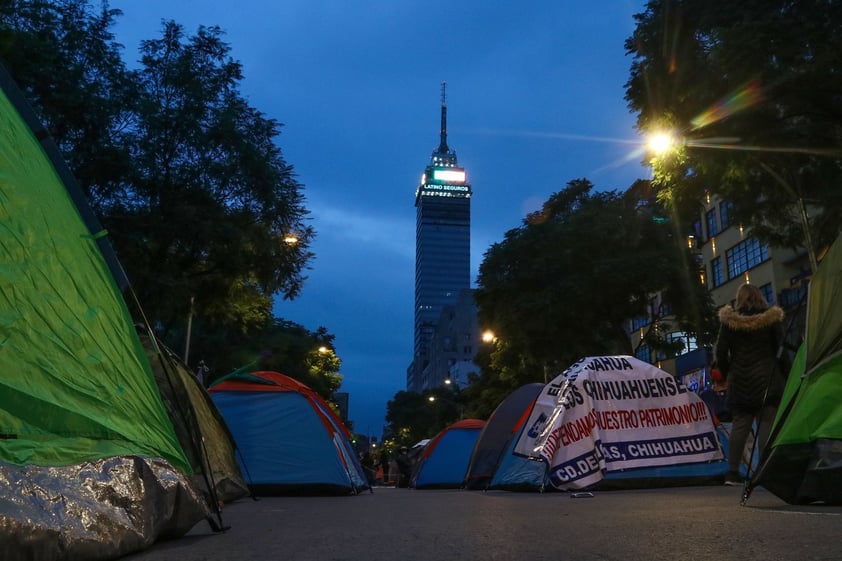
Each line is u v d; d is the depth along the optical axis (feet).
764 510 13.70
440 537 11.23
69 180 12.16
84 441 9.82
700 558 8.23
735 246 112.37
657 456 25.61
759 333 19.58
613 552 8.97
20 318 9.59
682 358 120.57
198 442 14.16
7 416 8.66
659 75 43.52
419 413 360.69
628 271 82.28
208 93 58.70
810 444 13.89
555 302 84.53
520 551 9.34
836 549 8.55
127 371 11.97
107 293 12.14
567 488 25.02
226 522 15.17
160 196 55.88
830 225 48.57
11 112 11.39
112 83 54.29
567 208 96.22
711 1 41.24
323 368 178.09
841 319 13.51
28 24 49.60
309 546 10.44
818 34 36.37
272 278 65.16
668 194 51.34
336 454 30.94
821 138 41.65
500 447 36.99
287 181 62.80
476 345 450.30
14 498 7.60
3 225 9.87
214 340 109.40
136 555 9.52
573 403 26.40
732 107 41.22
